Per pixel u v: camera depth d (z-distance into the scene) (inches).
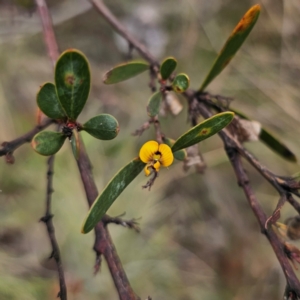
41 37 29.5
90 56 30.8
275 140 12.4
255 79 29.2
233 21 30.4
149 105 10.7
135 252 26.6
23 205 26.8
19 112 28.5
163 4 30.8
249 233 29.7
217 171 30.6
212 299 27.3
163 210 29.0
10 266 24.1
